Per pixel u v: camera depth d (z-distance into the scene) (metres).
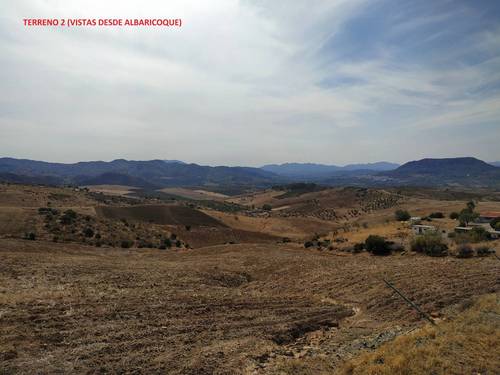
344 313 20.58
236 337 16.39
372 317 19.59
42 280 27.53
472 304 17.69
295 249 60.44
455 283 22.62
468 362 10.90
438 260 32.81
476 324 13.93
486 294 19.48
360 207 180.38
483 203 147.88
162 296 23.48
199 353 14.18
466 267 26.77
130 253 55.72
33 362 12.92
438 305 19.31
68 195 137.50
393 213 140.12
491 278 23.08
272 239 109.44
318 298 24.47
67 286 25.81
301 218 153.50
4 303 19.41
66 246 54.00
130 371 12.65
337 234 88.50
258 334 16.75
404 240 52.72
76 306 19.95
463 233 55.34
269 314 20.16
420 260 34.78
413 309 19.39
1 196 111.00
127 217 104.62
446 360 10.99
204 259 46.03
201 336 16.28
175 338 15.91
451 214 99.25
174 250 67.00
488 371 10.33
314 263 37.06
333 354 14.34
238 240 103.44
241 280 34.31
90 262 37.69
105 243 68.56
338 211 179.75
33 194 122.44
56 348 14.33
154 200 195.00
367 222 123.19
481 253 37.31
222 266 39.06
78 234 69.62
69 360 13.29
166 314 19.39
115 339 15.53
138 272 32.94
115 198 166.38
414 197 195.62
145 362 13.38
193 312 20.03
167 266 37.78
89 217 81.19
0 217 70.69
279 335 16.88
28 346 14.23
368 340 15.45
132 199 177.50
